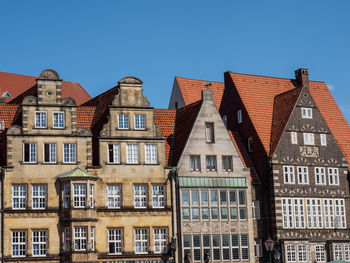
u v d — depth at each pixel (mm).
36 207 59531
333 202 71062
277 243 67062
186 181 63812
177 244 62531
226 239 64250
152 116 64062
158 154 63500
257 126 71938
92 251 59000
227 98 77375
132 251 61062
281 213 67812
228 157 66125
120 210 61281
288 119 70625
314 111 72438
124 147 62594
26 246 58656
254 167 71000
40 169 59938
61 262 59031
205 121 65938
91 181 60156
